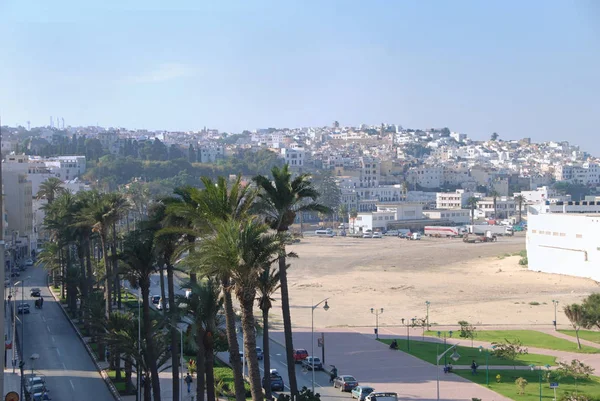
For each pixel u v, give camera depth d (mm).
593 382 73312
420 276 182750
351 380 72375
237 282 41375
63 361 84188
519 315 122750
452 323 115438
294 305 135500
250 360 41469
